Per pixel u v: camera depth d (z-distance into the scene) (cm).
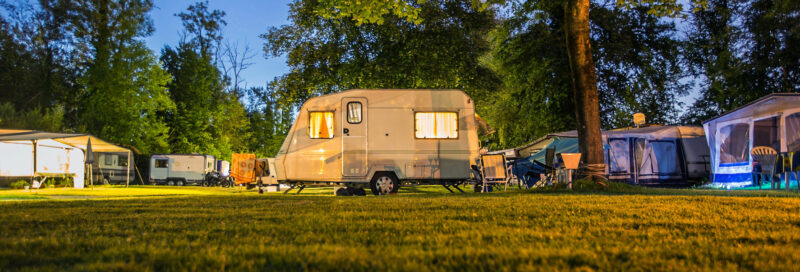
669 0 1408
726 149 1767
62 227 493
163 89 4044
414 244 383
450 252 335
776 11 2308
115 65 3675
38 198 1215
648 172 1941
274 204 759
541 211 612
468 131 1401
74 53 3747
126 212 640
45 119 2881
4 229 480
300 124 1401
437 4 2520
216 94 4809
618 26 2631
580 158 1260
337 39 2588
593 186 1214
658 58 2700
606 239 403
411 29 2497
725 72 2595
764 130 1619
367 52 2592
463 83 2692
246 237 422
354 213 607
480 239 396
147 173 3897
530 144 2275
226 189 2439
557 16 2675
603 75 2709
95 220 550
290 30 2691
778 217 554
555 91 2609
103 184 3162
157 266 307
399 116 1388
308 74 2630
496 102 3197
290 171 1394
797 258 322
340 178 1363
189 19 4594
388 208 675
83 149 2536
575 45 1272
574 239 400
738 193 1094
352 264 300
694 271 285
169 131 4550
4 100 3531
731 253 339
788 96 1526
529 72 2753
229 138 5006
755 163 1605
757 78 2556
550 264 299
